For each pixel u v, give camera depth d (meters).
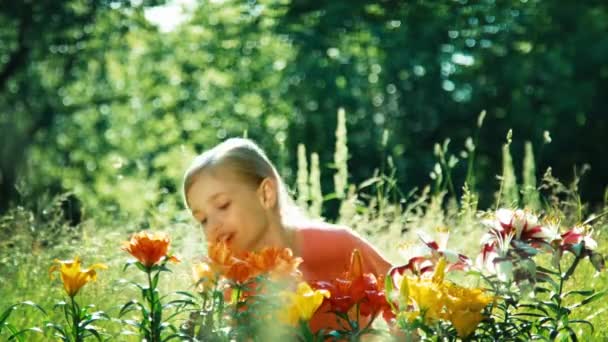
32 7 18.34
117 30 19.56
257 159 3.60
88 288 4.85
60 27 18.73
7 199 17.98
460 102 20.20
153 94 21.30
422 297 2.85
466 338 2.95
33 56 19.50
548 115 20.00
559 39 18.70
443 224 6.03
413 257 3.19
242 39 19.20
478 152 20.06
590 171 20.27
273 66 20.02
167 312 4.40
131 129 21.44
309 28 17.19
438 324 2.95
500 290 3.11
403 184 19.22
